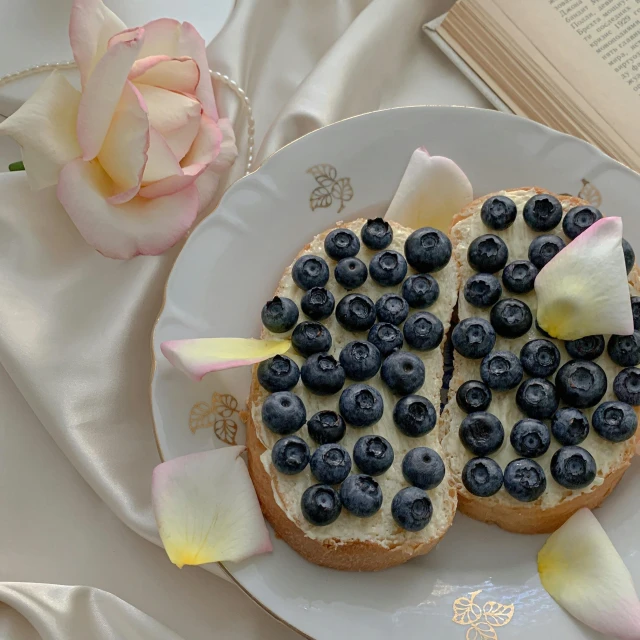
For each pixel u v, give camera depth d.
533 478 0.50
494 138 0.57
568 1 0.60
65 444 0.54
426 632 0.50
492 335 0.52
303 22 0.61
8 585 0.53
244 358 0.51
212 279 0.55
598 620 0.50
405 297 0.52
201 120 0.53
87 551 0.54
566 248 0.51
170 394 0.52
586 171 0.57
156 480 0.51
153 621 0.53
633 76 0.59
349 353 0.51
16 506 0.54
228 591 0.54
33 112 0.50
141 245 0.52
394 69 0.61
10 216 0.56
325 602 0.51
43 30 0.58
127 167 0.50
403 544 0.50
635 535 0.52
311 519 0.49
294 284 0.53
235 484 0.51
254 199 0.56
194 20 0.60
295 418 0.50
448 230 0.56
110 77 0.48
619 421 0.50
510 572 0.52
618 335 0.52
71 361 0.55
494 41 0.60
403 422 0.50
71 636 0.52
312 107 0.58
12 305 0.55
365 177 0.57
